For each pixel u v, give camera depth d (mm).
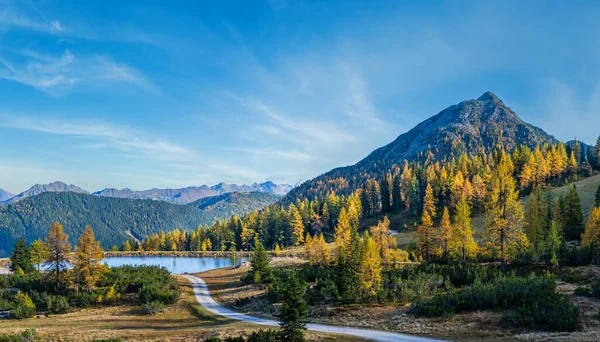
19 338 32656
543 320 27125
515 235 50688
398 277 48875
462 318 30938
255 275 67500
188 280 80250
